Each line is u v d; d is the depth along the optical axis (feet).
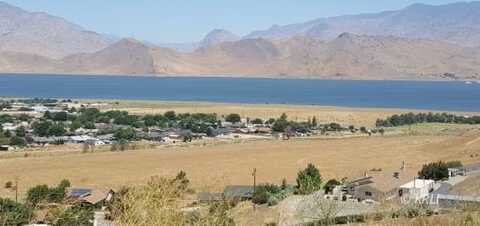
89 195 84.64
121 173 168.45
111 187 122.42
